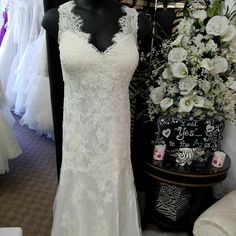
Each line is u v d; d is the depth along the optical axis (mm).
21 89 3131
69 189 1318
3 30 3541
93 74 1113
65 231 1375
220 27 1338
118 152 1238
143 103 1793
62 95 1706
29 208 1956
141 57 1582
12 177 2336
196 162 1616
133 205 1389
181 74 1385
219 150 1666
